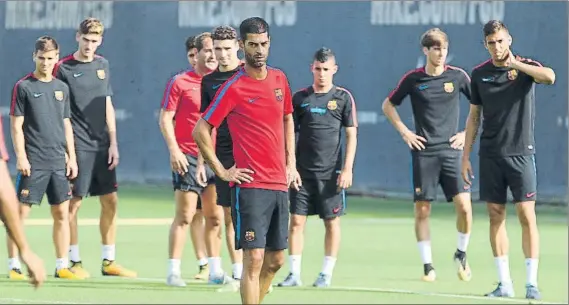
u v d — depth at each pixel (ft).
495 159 89.76
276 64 174.09
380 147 171.32
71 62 101.96
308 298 87.15
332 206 95.91
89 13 185.37
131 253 117.08
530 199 89.30
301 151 96.32
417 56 168.96
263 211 72.02
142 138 184.55
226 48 87.20
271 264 74.74
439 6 166.61
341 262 112.06
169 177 184.03
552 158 161.79
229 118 72.28
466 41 165.07
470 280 100.37
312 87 97.81
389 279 100.37
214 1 179.11
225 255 115.44
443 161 102.27
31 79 97.25
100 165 101.19
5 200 45.80
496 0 163.22
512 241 128.77
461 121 161.58
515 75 88.89
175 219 93.50
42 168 96.84
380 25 170.30
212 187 93.35
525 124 89.30
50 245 122.62
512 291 90.02
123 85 184.65
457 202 102.01
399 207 161.99
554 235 133.18
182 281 93.09
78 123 101.14
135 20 183.73
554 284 96.99
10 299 84.53
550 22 161.27
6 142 187.73
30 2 188.14
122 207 160.04
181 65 182.39
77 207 101.30
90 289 90.63
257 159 71.87
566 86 160.97
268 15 174.81
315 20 172.65
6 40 189.16
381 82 170.50
